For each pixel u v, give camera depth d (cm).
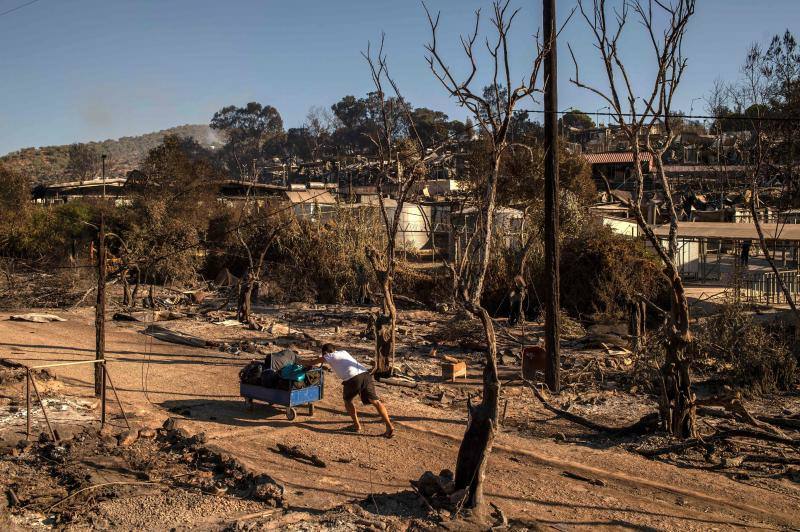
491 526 703
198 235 3684
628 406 1267
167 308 2628
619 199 1055
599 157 6844
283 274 2962
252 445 994
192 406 1218
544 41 1345
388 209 4056
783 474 900
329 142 12512
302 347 1855
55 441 964
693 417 1039
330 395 1325
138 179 4559
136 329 2136
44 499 766
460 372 1512
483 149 2983
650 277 2284
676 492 828
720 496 816
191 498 777
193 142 15700
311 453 955
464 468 748
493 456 963
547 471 903
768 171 2423
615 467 918
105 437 991
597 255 2309
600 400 1305
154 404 1228
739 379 1399
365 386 1060
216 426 1093
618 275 2227
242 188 5588
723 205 4788
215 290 3152
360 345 1888
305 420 1142
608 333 1908
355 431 1079
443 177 5738
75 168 16512
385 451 980
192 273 3356
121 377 1445
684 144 7044
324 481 846
